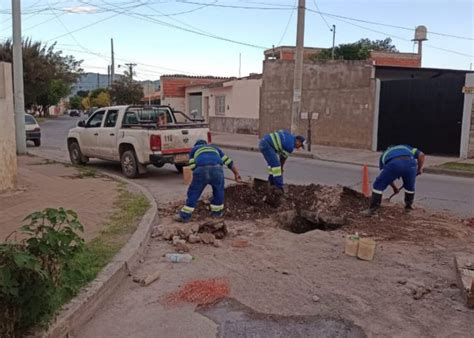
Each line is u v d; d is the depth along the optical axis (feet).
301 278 16.71
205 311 14.08
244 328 13.06
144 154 38.93
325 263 18.30
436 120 57.72
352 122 67.21
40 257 11.23
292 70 77.66
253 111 98.84
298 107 63.21
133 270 17.38
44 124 148.56
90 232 20.79
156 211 25.43
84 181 35.45
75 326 12.64
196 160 24.25
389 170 25.77
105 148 43.32
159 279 16.55
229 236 22.00
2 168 29.91
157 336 12.58
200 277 16.74
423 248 20.39
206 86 120.06
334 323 13.41
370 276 16.98
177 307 14.32
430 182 40.22
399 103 61.31
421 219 25.31
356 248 19.04
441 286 16.16
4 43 133.90
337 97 68.85
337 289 15.78
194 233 21.57
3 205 26.04
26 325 10.94
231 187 28.63
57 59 165.89
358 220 24.95
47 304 11.13
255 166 50.42
